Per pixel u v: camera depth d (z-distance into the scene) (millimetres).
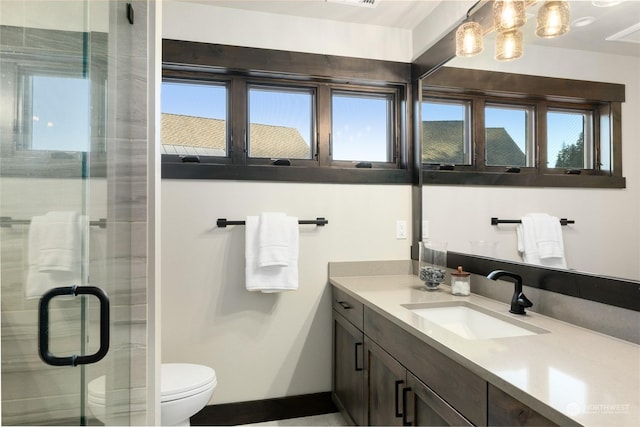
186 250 2133
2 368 590
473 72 1882
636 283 1102
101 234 953
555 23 1400
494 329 1480
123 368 1118
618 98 1187
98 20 902
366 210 2389
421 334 1235
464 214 1954
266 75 2285
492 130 1747
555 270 1390
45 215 695
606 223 1210
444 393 1131
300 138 2396
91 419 868
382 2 2117
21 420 636
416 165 2408
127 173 1158
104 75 958
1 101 573
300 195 2289
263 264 2092
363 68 2379
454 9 2000
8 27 587
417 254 2373
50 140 708
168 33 2109
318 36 2318
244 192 2207
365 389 1791
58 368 732
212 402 2158
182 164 2121
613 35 1211
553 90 1430
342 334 2148
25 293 639
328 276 2332
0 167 571
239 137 2262
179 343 2123
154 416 1170
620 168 1159
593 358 991
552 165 1425
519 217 1588
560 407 730
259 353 2232
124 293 1133
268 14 2248
